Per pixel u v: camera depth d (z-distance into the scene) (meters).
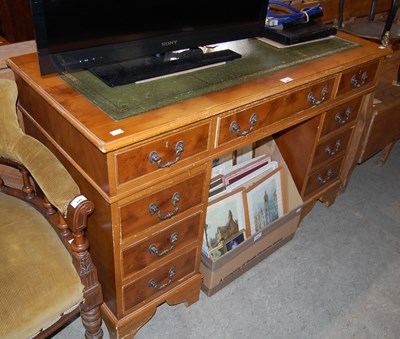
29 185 1.21
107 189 0.97
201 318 1.46
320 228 1.90
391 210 2.05
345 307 1.54
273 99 1.21
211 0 1.20
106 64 1.10
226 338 1.40
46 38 0.97
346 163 1.98
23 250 1.01
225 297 1.53
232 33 1.31
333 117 1.59
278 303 1.53
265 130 1.26
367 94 1.71
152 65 1.17
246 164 1.66
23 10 1.77
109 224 1.04
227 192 1.52
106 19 1.03
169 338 1.39
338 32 1.68
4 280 0.94
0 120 1.09
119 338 1.29
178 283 1.38
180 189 1.13
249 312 1.49
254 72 1.25
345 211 2.01
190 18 1.19
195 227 1.27
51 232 1.10
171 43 1.18
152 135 0.93
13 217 1.10
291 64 1.33
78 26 1.00
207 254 1.41
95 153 0.95
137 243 1.13
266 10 1.36
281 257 1.72
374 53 1.50
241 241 1.56
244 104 1.10
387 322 1.50
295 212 1.65
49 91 1.04
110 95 1.04
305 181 1.72
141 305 1.30
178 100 1.05
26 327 0.91
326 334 1.44
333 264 1.72
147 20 1.10
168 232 1.20
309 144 1.62
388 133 2.12
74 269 1.02
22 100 1.26
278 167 1.70
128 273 1.17
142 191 1.04
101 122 0.94
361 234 1.89
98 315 1.17
